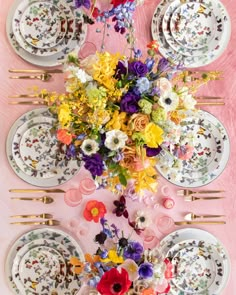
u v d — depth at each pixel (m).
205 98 1.47
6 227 1.42
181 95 1.21
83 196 1.44
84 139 1.19
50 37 1.40
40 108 1.40
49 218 1.42
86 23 1.39
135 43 1.45
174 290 1.45
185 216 1.46
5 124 1.42
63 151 1.41
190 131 1.45
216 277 1.46
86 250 1.43
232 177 1.49
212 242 1.43
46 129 1.40
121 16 1.18
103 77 1.14
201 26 1.44
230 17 1.49
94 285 1.19
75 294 1.39
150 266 1.18
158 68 1.21
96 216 1.33
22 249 1.39
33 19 1.40
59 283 1.41
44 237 1.41
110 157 1.19
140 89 1.13
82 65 1.19
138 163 1.17
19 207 1.42
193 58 1.44
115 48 1.45
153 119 1.15
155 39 1.43
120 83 1.15
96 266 1.20
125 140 1.14
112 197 1.44
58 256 1.41
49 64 1.41
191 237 1.44
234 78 1.49
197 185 1.44
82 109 1.17
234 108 1.49
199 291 1.46
